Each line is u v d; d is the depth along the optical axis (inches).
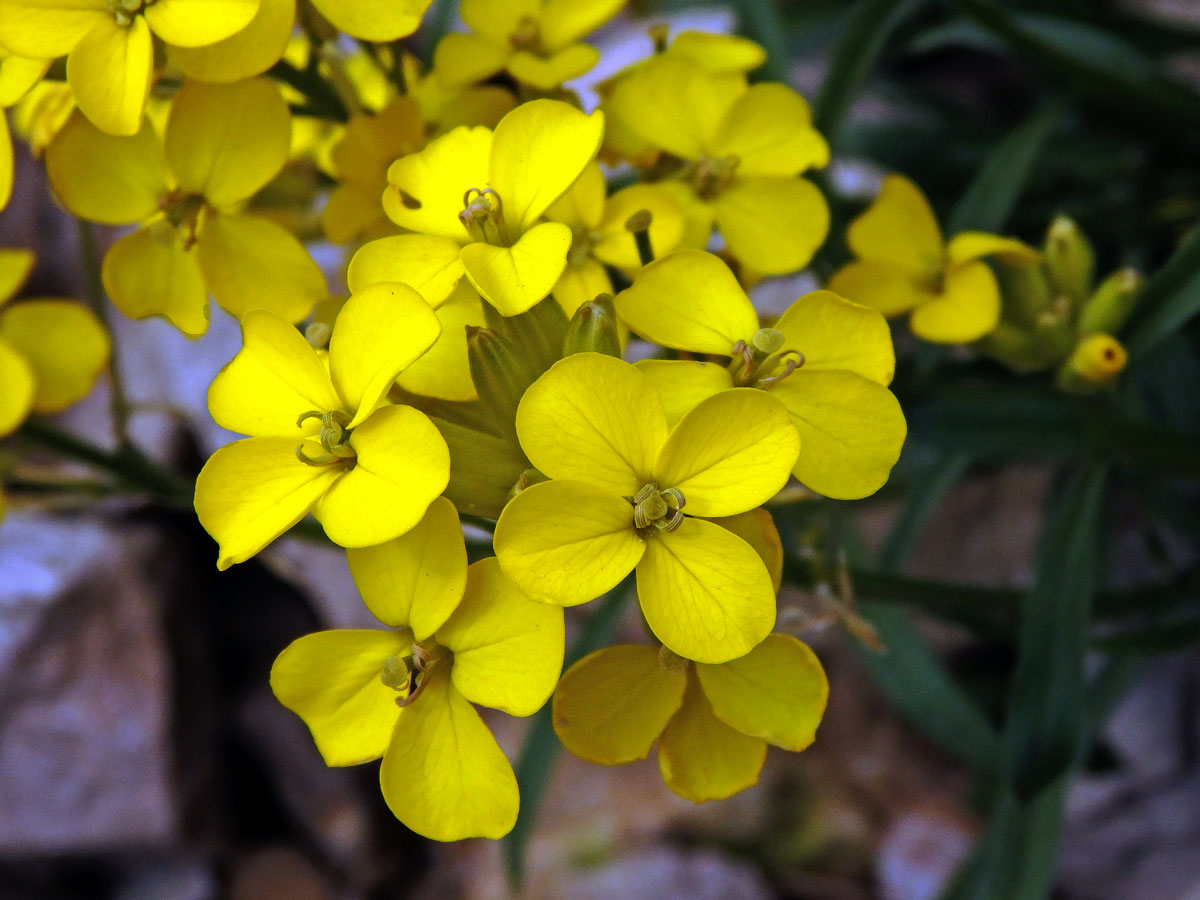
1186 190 7.2
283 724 8.5
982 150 7.6
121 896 8.3
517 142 4.0
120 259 4.4
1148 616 6.9
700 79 4.7
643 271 4.0
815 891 7.6
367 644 3.8
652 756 8.1
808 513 5.9
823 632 4.8
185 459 8.7
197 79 4.1
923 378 5.7
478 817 3.7
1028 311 5.2
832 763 8.0
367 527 3.6
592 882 7.7
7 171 4.2
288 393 3.9
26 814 7.9
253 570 8.9
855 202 6.5
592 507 3.6
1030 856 5.5
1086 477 5.2
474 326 4.0
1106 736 7.4
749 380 3.9
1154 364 6.5
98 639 7.9
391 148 4.7
